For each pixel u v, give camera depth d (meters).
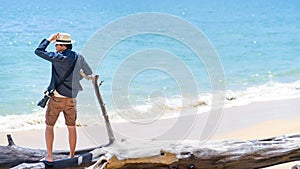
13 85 51.31
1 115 38.91
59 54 19.14
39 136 33.28
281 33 110.69
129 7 166.50
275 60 72.50
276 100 44.94
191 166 20.83
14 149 21.14
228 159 21.11
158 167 20.58
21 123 36.69
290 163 23.89
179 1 198.75
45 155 21.48
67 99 19.84
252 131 33.50
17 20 120.19
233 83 53.69
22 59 67.19
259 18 144.88
